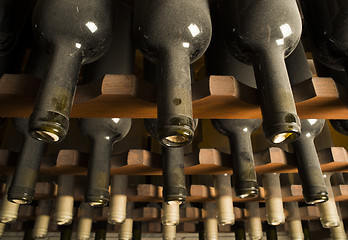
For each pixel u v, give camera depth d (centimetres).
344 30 36
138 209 75
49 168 51
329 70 51
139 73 80
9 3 40
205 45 34
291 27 34
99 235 84
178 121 27
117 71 49
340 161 50
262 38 33
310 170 44
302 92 37
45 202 69
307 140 46
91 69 50
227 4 39
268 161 50
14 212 56
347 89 37
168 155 47
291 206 72
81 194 62
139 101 36
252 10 34
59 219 55
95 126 46
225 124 47
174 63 31
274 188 58
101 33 34
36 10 35
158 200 63
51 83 29
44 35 32
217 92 35
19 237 105
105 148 47
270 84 31
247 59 37
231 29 36
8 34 41
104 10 34
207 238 71
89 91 36
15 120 48
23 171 45
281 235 112
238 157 45
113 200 58
